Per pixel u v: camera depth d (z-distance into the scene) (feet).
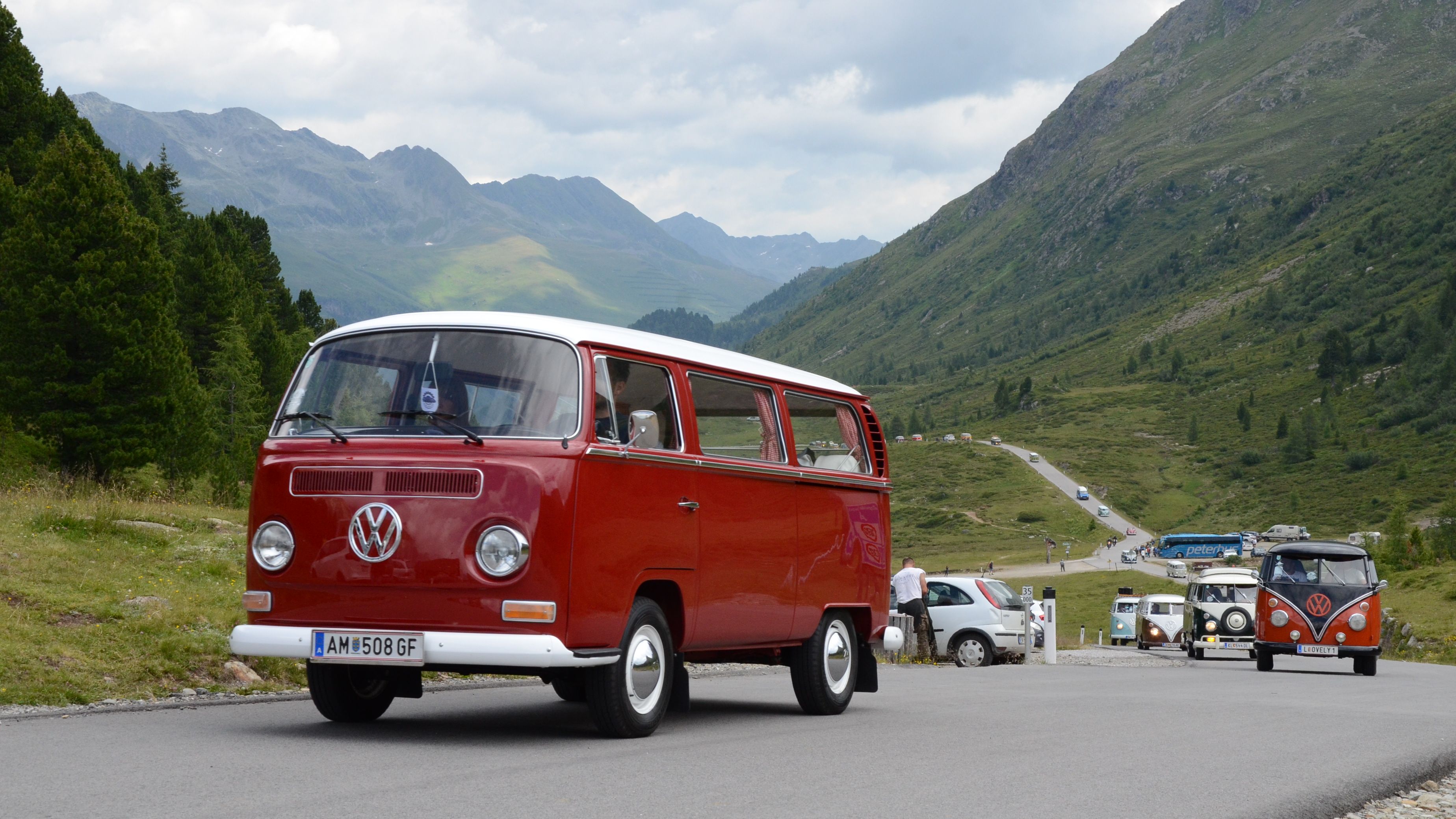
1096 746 27.37
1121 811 19.30
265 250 324.19
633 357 26.14
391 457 24.07
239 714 28.04
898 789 20.57
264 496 24.91
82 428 129.49
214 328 228.63
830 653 33.12
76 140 138.72
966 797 20.11
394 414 24.68
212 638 34.14
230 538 56.65
